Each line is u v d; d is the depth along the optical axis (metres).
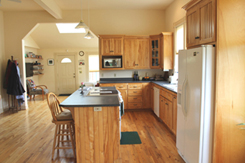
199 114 2.04
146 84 5.09
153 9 5.47
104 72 5.64
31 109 5.57
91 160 2.33
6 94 5.48
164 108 3.78
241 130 2.09
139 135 3.40
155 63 5.20
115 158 2.34
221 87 2.02
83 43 8.03
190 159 2.28
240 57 2.03
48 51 8.35
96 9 5.36
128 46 5.20
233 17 2.00
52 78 8.45
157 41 5.13
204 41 2.24
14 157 2.66
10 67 5.11
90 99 2.60
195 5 2.48
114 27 5.49
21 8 5.07
